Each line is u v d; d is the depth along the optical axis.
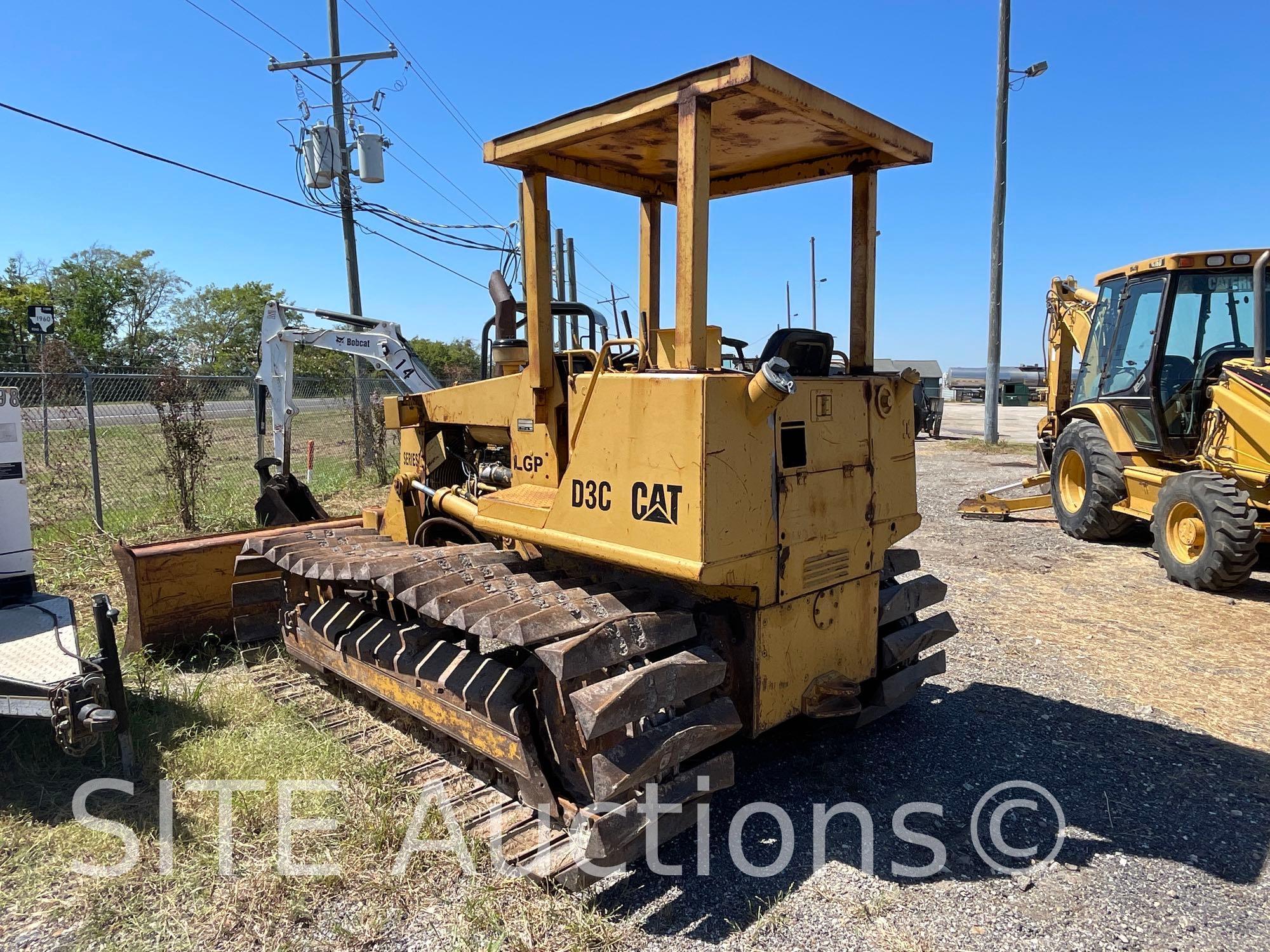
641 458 2.84
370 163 12.77
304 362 17.97
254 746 3.56
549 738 2.83
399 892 2.65
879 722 4.01
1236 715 4.07
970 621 5.53
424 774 3.35
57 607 4.10
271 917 2.56
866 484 3.34
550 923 2.51
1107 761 3.61
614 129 2.96
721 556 2.69
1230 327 7.05
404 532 4.90
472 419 4.16
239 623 4.86
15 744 3.62
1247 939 2.47
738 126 3.12
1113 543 7.92
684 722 2.69
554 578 3.35
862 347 3.65
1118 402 7.62
